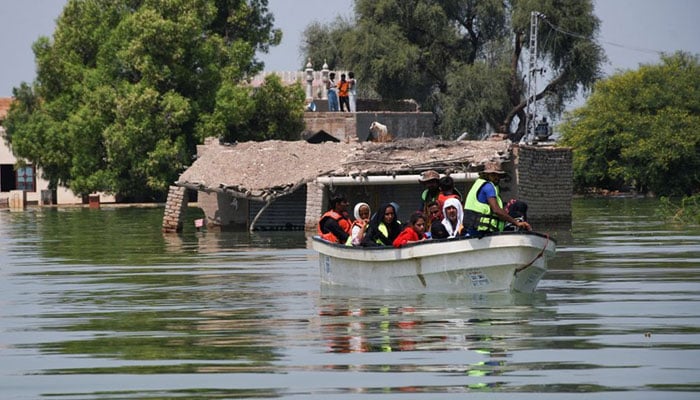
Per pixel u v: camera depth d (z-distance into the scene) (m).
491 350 30.94
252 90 141.00
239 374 28.45
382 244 44.91
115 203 146.00
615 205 125.12
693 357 29.67
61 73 144.12
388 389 26.62
